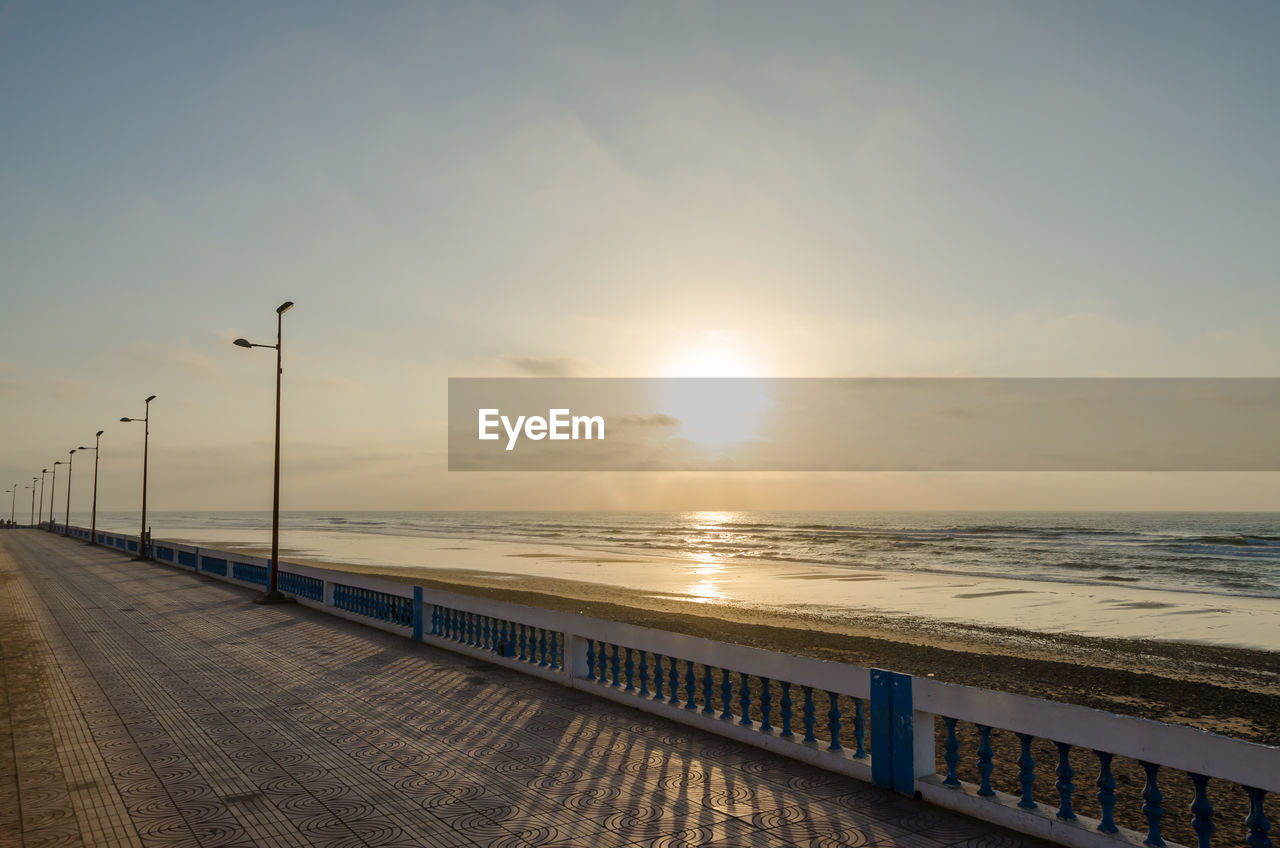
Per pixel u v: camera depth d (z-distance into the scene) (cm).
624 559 6122
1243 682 1734
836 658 1905
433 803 612
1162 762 457
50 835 554
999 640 2314
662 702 877
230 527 15575
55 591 2373
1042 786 856
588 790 636
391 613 1577
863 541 8281
